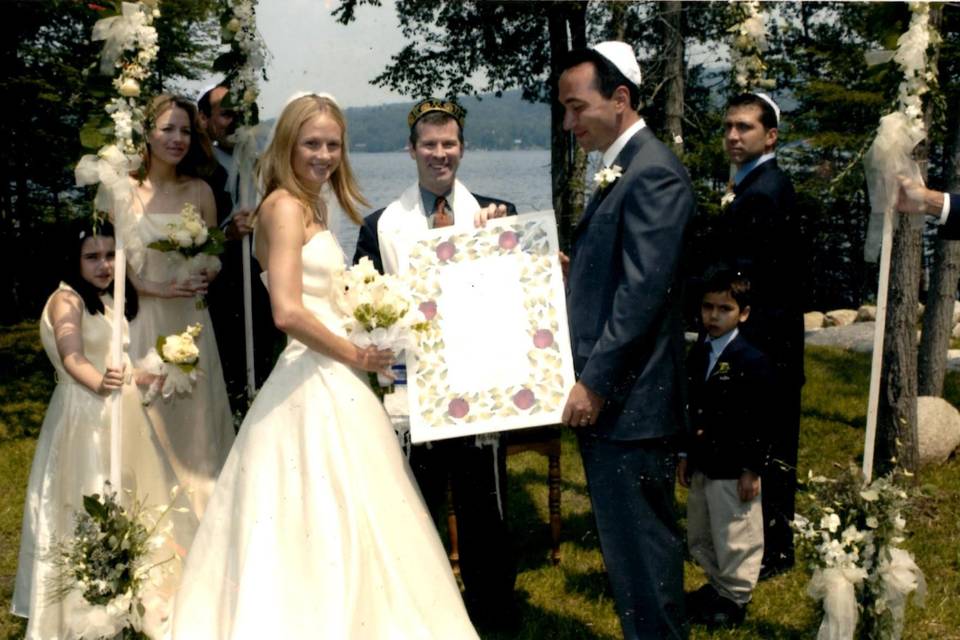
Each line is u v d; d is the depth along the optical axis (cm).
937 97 330
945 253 717
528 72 1596
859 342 1189
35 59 1167
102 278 400
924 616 409
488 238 372
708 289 399
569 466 666
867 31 338
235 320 497
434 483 431
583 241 340
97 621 326
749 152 459
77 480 391
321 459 341
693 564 477
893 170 326
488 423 349
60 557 358
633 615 340
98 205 342
